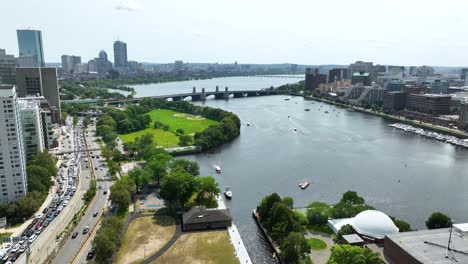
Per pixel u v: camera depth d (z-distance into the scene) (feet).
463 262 522.06
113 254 650.43
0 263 616.80
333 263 532.73
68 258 636.89
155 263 626.23
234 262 635.25
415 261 530.68
